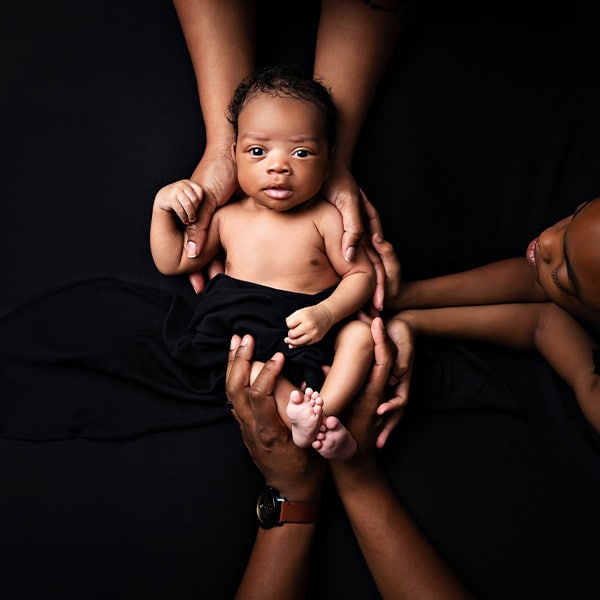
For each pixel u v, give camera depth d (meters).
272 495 1.38
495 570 1.43
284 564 1.35
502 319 1.61
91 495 1.46
